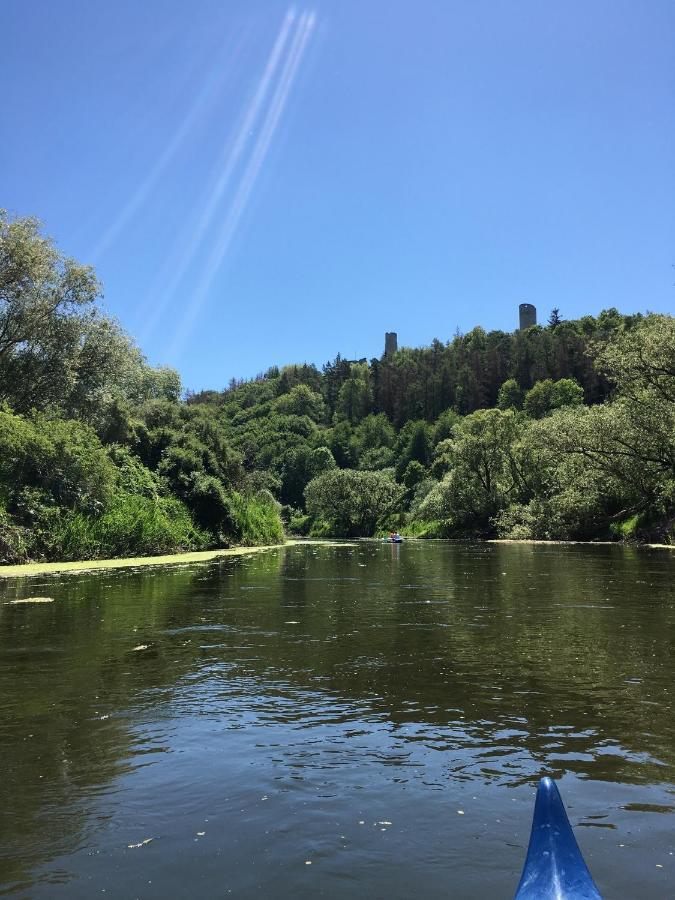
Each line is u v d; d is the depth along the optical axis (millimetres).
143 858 2209
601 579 12586
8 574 13469
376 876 2090
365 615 7777
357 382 142125
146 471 24422
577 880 1702
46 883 2055
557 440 33500
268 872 2115
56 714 3824
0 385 25000
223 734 3469
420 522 67125
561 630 6637
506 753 3178
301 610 8227
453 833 2375
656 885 2033
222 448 30547
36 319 25031
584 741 3340
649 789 2758
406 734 3461
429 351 144750
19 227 23891
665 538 30812
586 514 38062
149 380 39125
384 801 2646
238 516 28875
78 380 26438
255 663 5156
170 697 4191
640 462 32094
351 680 4609
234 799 2668
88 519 17953
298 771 2963
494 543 40281
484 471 55875
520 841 2312
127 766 3023
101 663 5172
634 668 4926
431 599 9398
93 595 9844
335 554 25375
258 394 160375
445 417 110625
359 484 74500
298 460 108375
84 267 25859
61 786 2803
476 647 5762
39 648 5777
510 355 123438
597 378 96312
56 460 17984
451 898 1964
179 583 11789
